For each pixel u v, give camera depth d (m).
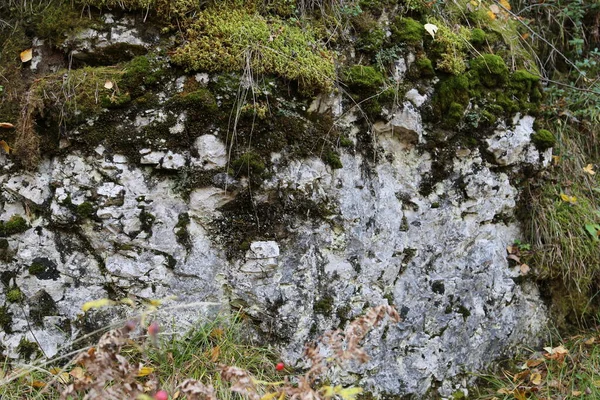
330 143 2.63
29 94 2.40
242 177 2.48
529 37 3.87
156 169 2.45
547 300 3.37
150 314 2.46
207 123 2.45
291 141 2.55
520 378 3.06
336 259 2.66
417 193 2.90
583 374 3.05
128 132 2.41
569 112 3.70
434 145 2.89
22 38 2.49
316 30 2.70
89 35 2.47
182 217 2.49
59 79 2.42
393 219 2.82
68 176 2.41
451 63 2.88
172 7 2.46
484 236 3.11
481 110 2.96
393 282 2.82
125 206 2.42
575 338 3.35
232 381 2.04
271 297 2.55
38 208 2.43
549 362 3.14
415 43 2.83
